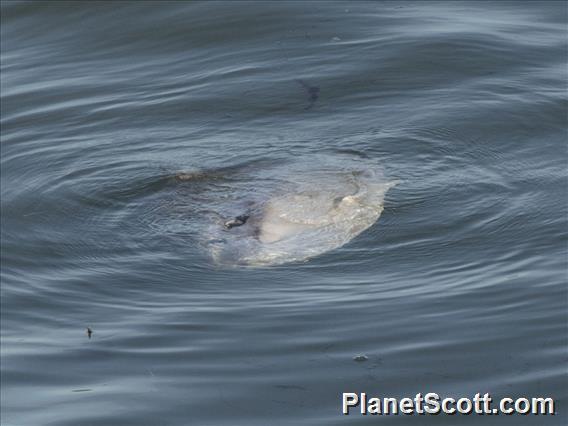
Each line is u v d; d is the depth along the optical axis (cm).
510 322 3366
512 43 5528
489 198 4153
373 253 3825
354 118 4928
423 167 4434
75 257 3975
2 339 3500
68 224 4197
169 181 4428
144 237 4044
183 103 5178
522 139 4625
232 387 3139
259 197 4216
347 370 3175
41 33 6072
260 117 5003
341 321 3434
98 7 6234
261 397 3078
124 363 3319
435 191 4222
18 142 4903
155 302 3647
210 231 4009
